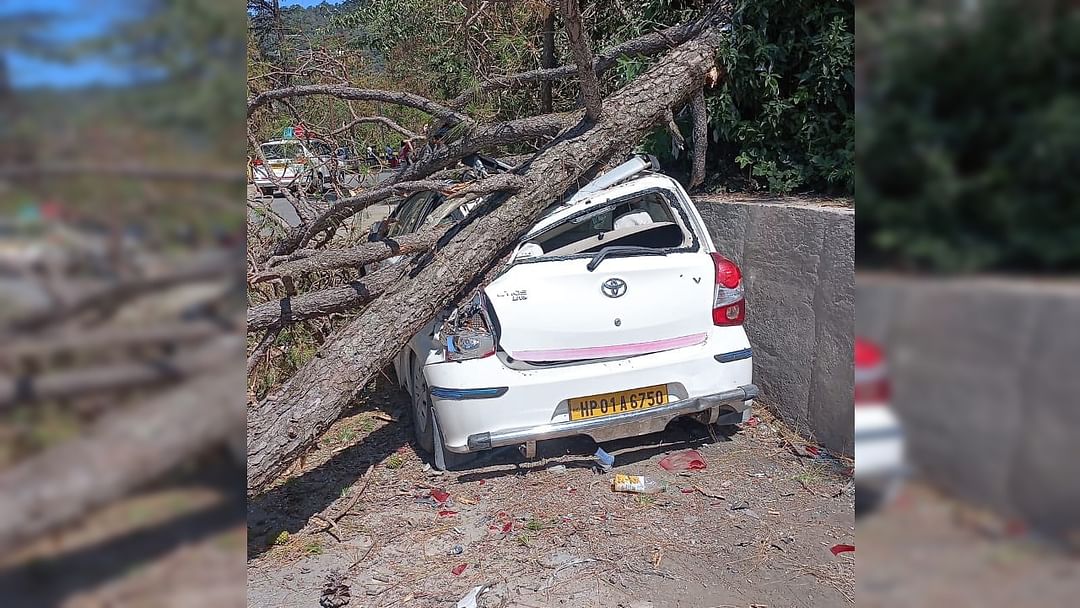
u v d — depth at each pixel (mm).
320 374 3473
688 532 3295
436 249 3887
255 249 4258
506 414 3557
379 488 3861
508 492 3742
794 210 4102
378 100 4949
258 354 3781
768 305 4422
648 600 2830
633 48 5383
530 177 3932
